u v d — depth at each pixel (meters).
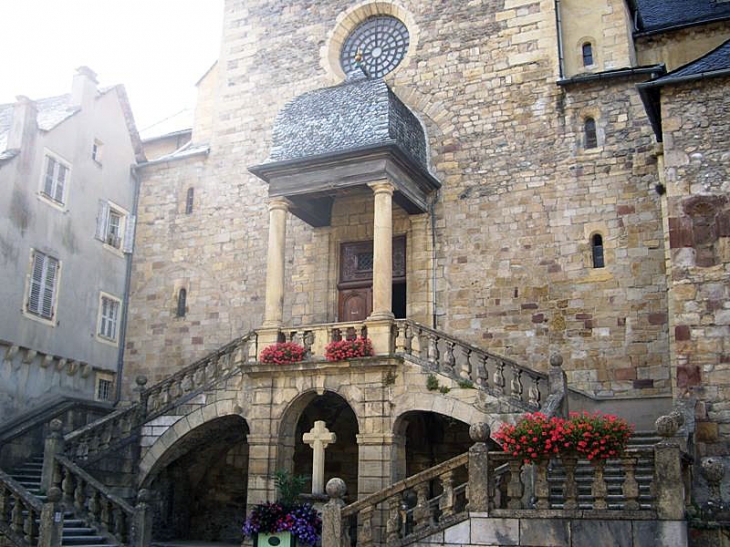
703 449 15.30
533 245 21.03
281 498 18.23
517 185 21.58
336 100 21.56
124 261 26.31
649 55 23.81
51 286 23.02
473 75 22.91
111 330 25.48
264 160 25.20
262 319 23.88
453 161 22.45
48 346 22.64
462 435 20.77
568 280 20.45
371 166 20.05
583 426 12.42
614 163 20.70
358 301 22.69
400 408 18.09
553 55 22.06
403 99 23.58
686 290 16.25
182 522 22.83
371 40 25.12
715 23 23.06
